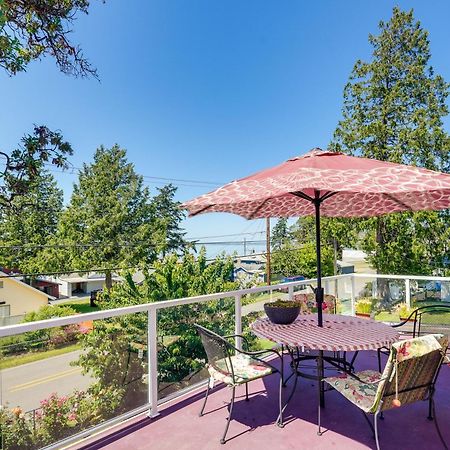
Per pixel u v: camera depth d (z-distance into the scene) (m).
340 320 3.54
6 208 6.09
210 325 3.94
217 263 8.27
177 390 3.44
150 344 3.08
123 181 36.94
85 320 2.67
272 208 4.77
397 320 5.83
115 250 33.75
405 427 2.80
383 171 2.62
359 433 2.72
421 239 14.59
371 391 2.54
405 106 15.62
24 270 33.25
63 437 2.63
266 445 2.56
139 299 7.32
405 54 16.11
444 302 5.36
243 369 2.97
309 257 22.31
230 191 2.85
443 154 14.63
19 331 2.36
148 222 36.88
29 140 5.59
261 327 3.25
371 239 15.25
